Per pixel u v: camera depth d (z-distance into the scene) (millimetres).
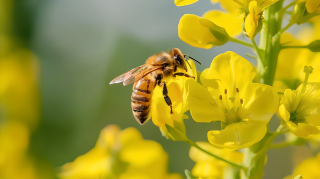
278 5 155
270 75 155
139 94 171
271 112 150
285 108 148
